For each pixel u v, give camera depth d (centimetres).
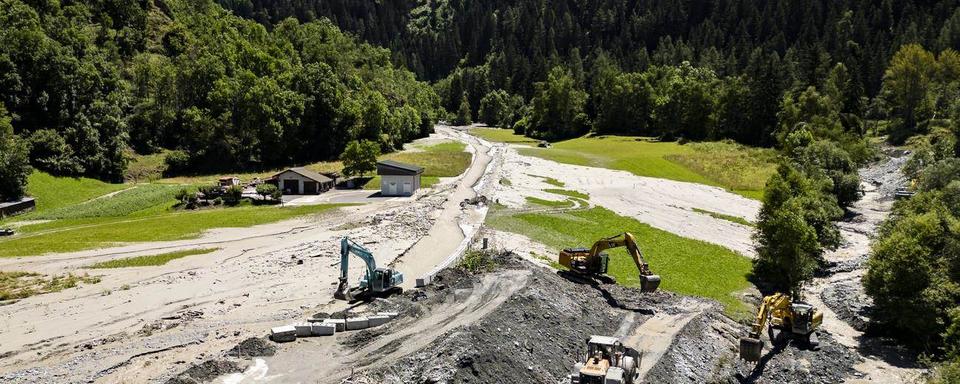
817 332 4909
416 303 4262
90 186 10800
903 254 4766
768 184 6425
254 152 13700
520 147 15250
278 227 7500
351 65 19862
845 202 9288
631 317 4653
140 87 14425
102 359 3503
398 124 15825
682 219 8481
